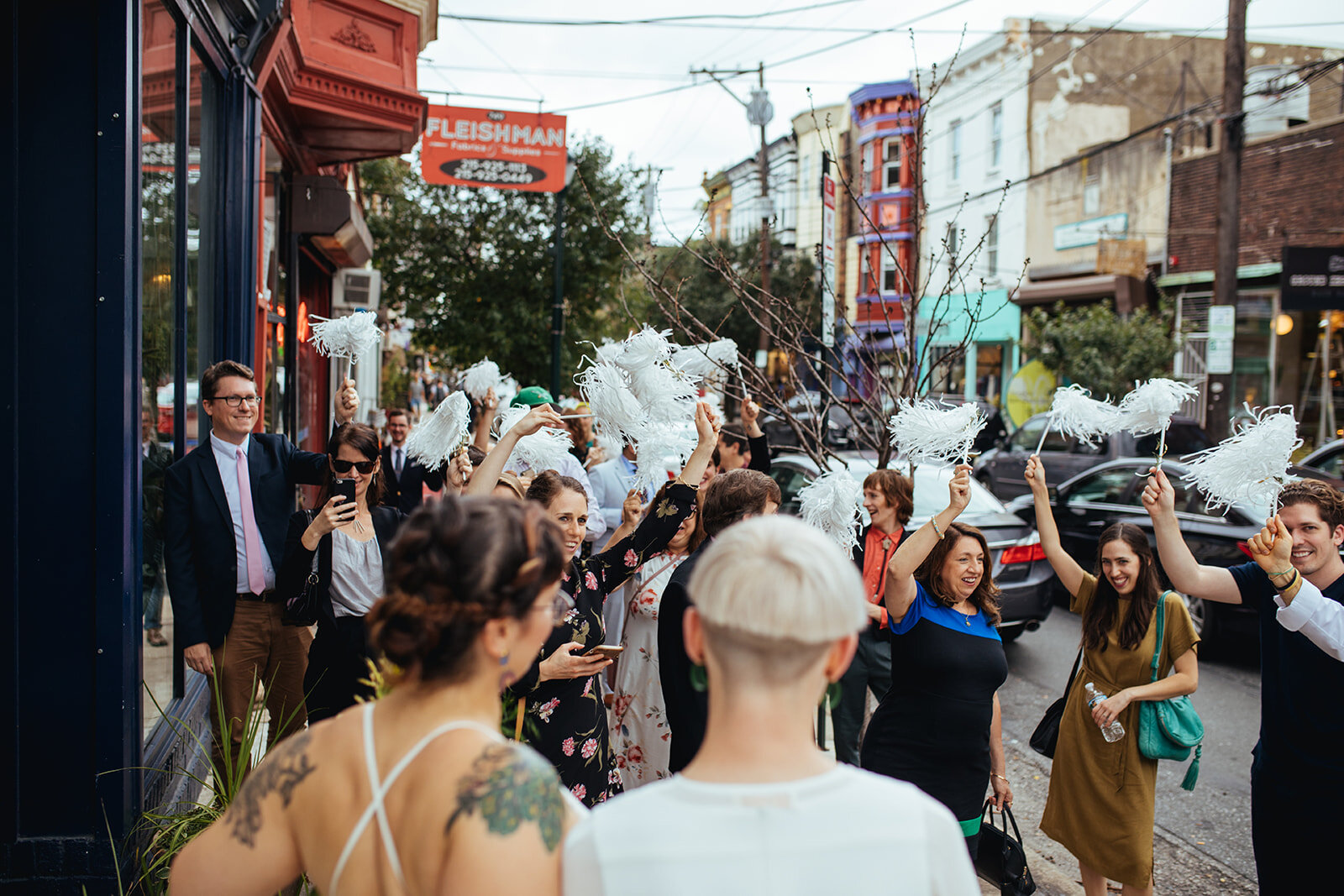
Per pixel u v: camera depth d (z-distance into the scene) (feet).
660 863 3.84
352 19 25.79
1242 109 43.60
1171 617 10.82
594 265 51.42
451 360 57.06
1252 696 21.08
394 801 4.28
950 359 14.11
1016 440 46.68
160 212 13.58
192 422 15.96
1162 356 58.90
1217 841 14.43
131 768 10.40
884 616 11.73
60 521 10.07
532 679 8.79
